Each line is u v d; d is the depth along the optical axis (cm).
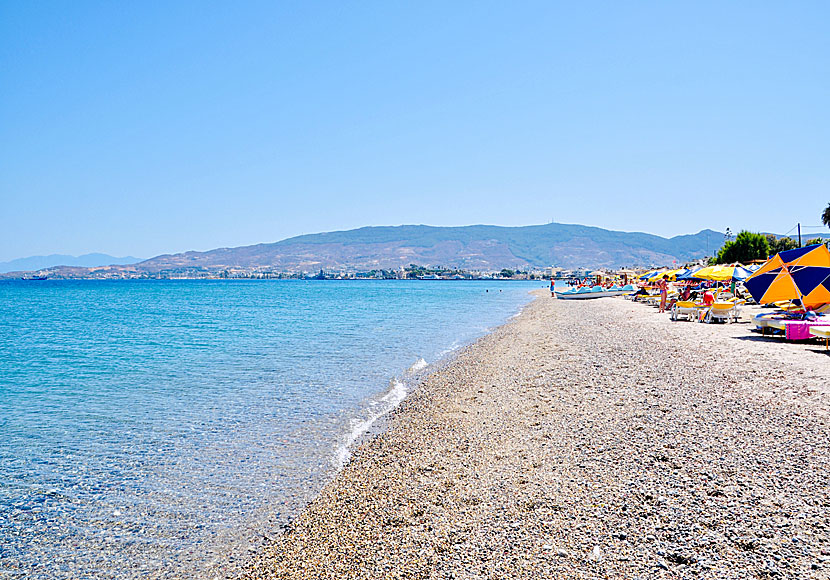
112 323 3656
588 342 1931
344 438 959
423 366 1712
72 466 848
